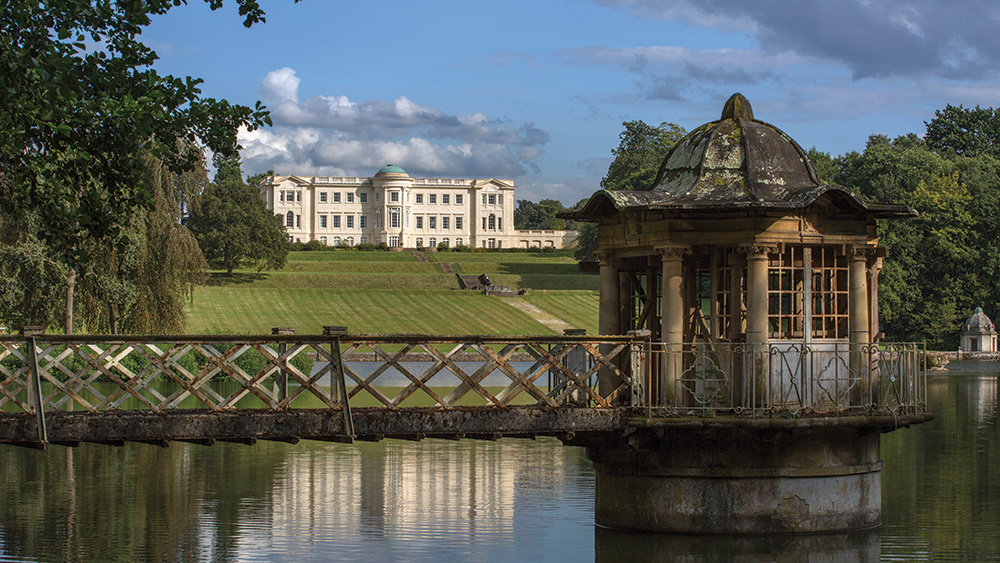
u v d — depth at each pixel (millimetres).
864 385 15523
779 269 15180
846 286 15797
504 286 106188
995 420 33688
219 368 13109
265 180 184250
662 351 15086
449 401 13898
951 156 122438
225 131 14258
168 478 22922
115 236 14023
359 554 15727
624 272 17125
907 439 28422
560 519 18250
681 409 14953
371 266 124062
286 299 96125
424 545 16234
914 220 88688
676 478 15211
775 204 14555
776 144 15984
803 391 14844
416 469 24266
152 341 12977
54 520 18344
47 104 12266
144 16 13695
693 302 16172
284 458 26016
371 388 13453
